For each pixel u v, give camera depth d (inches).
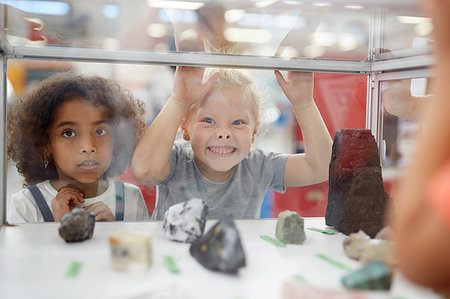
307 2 29.8
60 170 42.3
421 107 37.6
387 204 34.8
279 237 33.2
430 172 10.5
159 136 44.5
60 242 31.6
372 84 46.9
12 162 40.7
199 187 45.5
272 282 23.7
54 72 41.5
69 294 21.8
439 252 10.2
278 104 47.0
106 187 43.5
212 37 36.8
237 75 45.2
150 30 35.3
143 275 24.6
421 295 20.1
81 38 37.3
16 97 40.4
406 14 31.2
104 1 30.1
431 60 12.2
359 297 20.2
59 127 41.9
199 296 21.7
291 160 47.6
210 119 45.6
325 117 48.1
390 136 43.9
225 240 25.8
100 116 42.9
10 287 22.7
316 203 48.8
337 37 37.4
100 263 26.7
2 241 32.0
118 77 43.0
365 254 26.8
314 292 20.8
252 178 47.1
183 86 44.3
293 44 38.9
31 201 40.9
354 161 35.6
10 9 30.8
